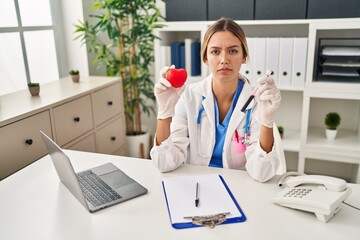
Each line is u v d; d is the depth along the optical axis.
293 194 1.08
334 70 2.42
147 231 0.99
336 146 2.43
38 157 1.84
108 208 1.11
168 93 1.31
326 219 1.00
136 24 2.76
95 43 2.81
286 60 2.45
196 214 1.06
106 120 2.48
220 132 1.49
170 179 1.29
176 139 1.44
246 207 1.09
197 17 2.63
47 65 2.75
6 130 1.63
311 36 2.32
